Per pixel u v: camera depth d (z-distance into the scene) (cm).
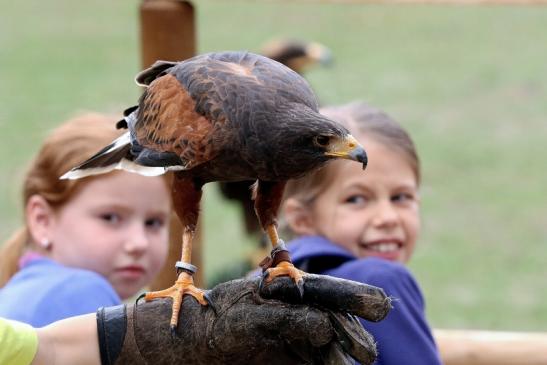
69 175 730
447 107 2969
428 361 752
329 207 848
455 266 1956
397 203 855
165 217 873
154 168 680
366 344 577
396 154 846
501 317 1714
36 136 2667
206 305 613
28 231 888
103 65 3434
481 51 3531
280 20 4006
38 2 4312
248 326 591
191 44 1034
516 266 1947
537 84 3128
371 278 763
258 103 642
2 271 888
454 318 1717
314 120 631
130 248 845
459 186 2388
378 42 3712
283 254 632
